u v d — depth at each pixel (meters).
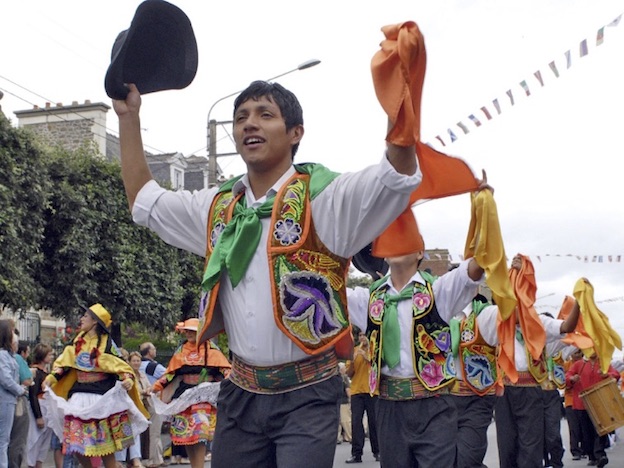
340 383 3.25
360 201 3.00
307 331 3.08
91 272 16.98
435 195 4.05
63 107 27.97
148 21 3.21
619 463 12.92
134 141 3.44
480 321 6.86
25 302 15.16
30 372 9.65
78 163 17.09
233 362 3.29
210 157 20.61
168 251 18.84
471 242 5.44
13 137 14.62
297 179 3.19
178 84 3.44
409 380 5.58
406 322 5.64
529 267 6.91
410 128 2.73
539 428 8.24
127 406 9.05
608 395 11.08
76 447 8.85
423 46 2.71
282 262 3.10
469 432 6.86
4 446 8.86
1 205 14.13
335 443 3.16
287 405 3.14
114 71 3.32
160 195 3.44
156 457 11.99
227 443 3.26
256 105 3.23
